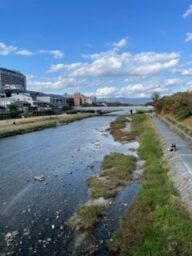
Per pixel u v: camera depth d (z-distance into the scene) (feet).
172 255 40.29
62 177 90.07
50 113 497.46
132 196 70.85
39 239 51.03
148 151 118.21
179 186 65.57
